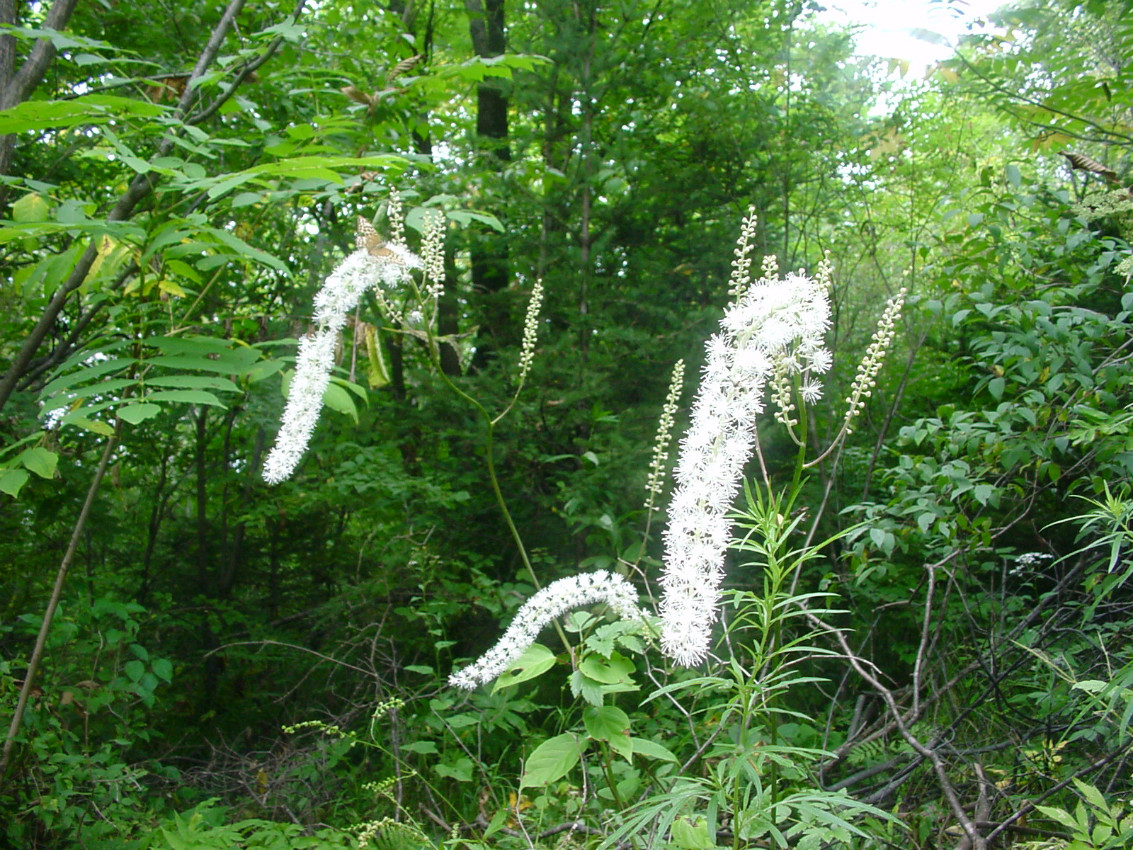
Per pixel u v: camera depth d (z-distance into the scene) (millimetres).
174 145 3338
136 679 4418
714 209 6750
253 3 4941
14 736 3193
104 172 5398
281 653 6703
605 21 6672
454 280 6852
